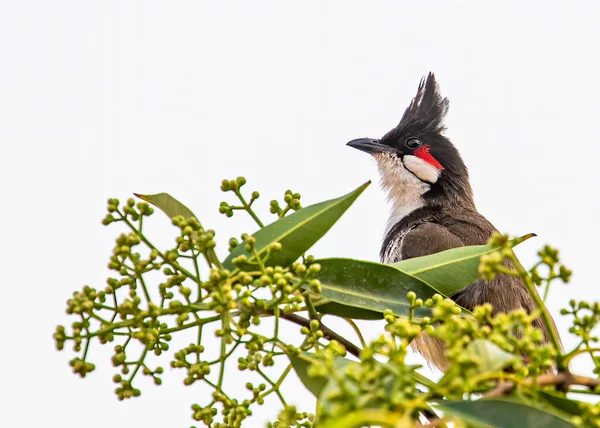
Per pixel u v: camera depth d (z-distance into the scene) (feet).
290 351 17.38
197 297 17.24
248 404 17.49
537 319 39.27
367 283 20.24
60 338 16.94
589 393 14.73
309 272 17.20
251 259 17.90
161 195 20.24
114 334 17.08
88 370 17.01
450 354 12.27
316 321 18.04
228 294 16.52
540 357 13.56
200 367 17.29
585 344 14.88
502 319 13.80
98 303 17.33
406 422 10.61
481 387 14.47
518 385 14.07
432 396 12.89
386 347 12.80
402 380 11.94
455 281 21.35
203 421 17.56
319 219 19.34
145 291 17.39
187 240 17.54
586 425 13.43
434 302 18.11
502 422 14.16
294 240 19.25
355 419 10.73
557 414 13.85
